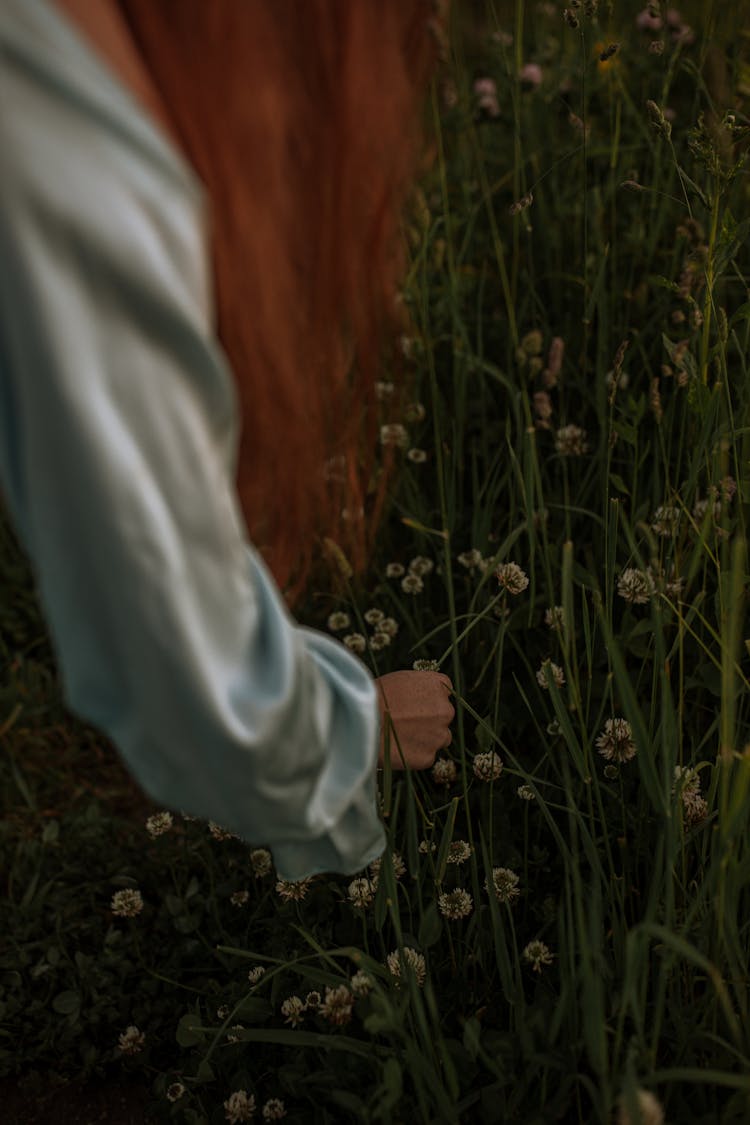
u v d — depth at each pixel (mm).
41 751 1382
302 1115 951
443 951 1020
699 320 965
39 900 1175
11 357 488
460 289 1361
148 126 500
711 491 891
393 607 1221
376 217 677
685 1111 857
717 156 969
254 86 577
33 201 466
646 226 1347
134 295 493
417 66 675
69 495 507
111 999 1097
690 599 1059
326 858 737
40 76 468
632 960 758
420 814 1061
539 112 1467
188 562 544
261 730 594
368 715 670
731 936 831
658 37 1308
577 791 1039
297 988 1012
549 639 1117
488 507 1158
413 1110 900
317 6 602
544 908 1002
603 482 1145
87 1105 1085
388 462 883
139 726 580
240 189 596
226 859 1148
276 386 654
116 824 1270
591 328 1304
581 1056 882
